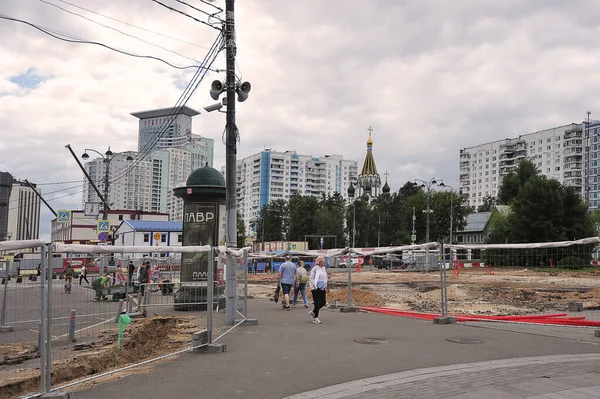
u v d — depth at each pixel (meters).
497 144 167.38
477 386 6.77
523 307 18.92
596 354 9.06
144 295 13.61
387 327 12.70
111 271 11.57
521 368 7.87
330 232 110.06
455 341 10.53
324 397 6.41
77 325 11.00
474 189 176.00
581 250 19.95
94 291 11.03
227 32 14.31
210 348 9.39
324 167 187.12
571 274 31.17
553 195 60.75
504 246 14.05
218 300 15.39
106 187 37.56
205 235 17.66
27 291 8.40
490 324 13.21
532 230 62.44
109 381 7.27
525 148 158.88
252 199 183.00
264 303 20.03
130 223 62.28
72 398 6.40
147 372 7.82
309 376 7.53
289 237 117.44
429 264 41.06
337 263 67.56
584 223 61.16
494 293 24.77
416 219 109.69
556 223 61.00
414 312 16.20
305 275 18.34
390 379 7.28
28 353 10.03
